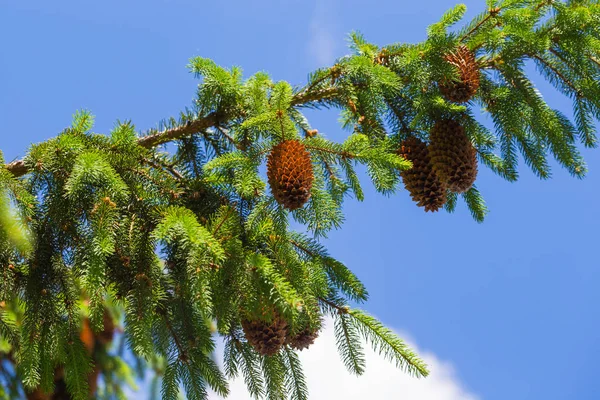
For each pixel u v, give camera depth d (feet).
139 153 14.10
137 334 12.46
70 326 13.57
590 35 14.87
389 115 15.74
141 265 12.92
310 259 14.60
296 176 12.47
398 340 14.30
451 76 14.21
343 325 14.64
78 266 13.00
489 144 16.56
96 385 18.31
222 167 13.93
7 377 16.80
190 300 13.80
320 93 15.43
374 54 15.46
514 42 15.03
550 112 15.40
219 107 15.55
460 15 14.65
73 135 13.76
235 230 13.10
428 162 14.75
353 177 14.56
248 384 14.83
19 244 12.42
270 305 12.52
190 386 14.64
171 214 12.30
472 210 17.60
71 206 13.08
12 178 12.81
